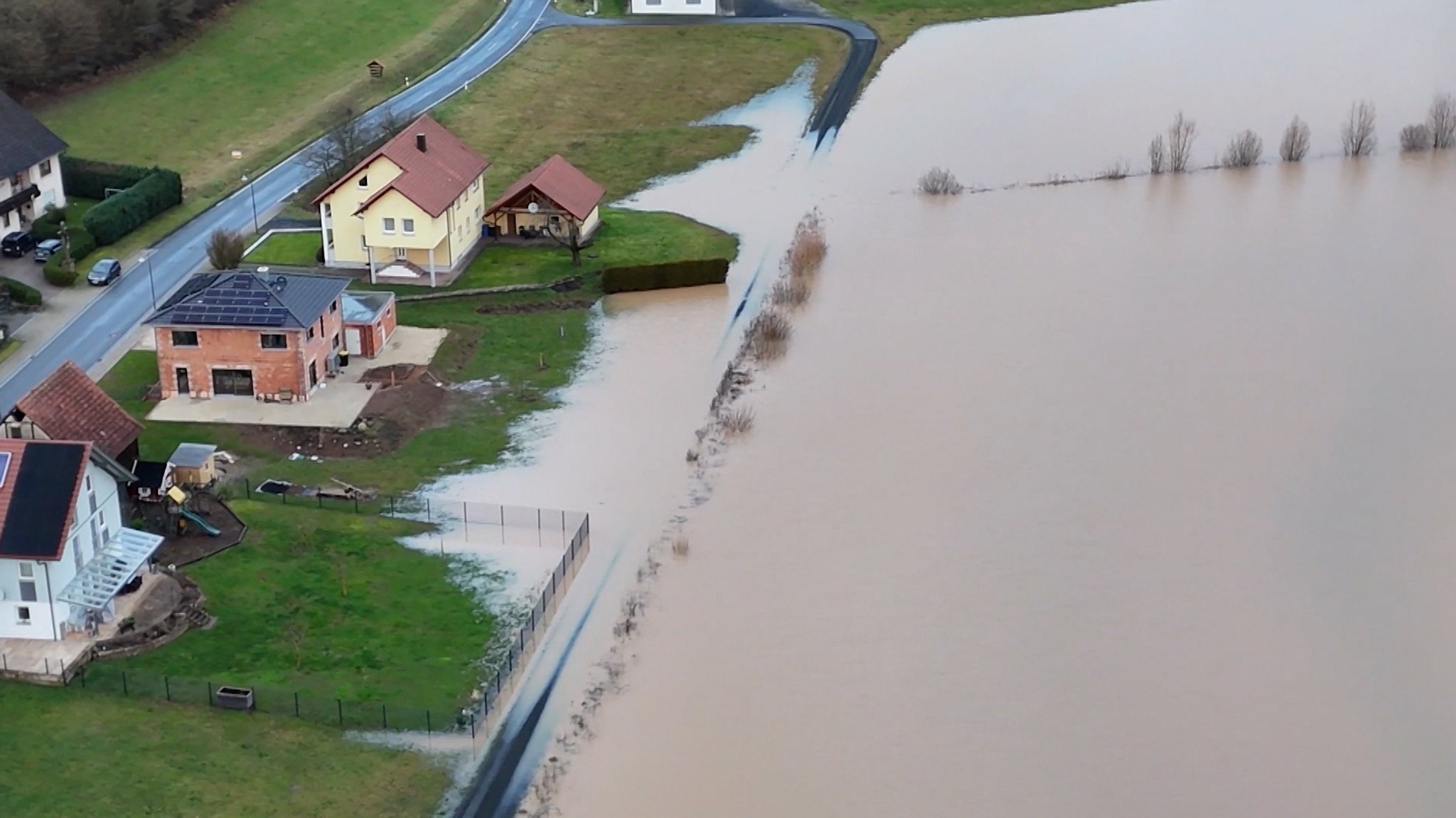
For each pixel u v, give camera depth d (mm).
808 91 146625
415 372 90000
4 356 90875
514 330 97000
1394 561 72500
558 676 64062
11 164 106125
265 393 86000
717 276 104312
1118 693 63344
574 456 81812
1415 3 172000
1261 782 58406
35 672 61406
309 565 70688
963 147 131625
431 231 101125
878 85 148500
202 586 68375
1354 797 57625
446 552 72562
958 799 57375
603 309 100625
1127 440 83312
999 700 62906
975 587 70438
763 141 134625
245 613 66750
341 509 75688
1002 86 147000
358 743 59344
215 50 142750
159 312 85562
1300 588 70562
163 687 61500
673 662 65062
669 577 71125
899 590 70188
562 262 106938
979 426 84875
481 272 105062
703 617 68125
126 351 91938
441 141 108188
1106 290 102312
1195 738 60781
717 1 171125
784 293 101250
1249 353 93000
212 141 126438
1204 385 89188
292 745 58844
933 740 60594
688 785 58000
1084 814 56625
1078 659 65375
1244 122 135250
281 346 84938
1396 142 129750
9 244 104000
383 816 55688
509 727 60938
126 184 114812
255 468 79188
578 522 75375
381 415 84938
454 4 164000
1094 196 119812
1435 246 108188
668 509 76750
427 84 143000
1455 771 58969
